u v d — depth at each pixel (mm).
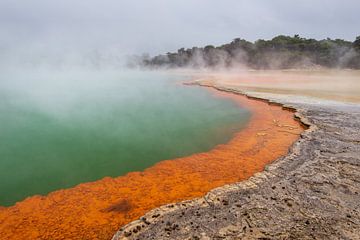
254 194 5758
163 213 5141
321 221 4812
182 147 9984
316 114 13328
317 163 7273
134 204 5949
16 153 9508
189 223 4832
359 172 6723
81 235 4898
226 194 5770
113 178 7402
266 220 4859
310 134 9875
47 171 7988
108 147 10094
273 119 13406
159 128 12672
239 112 15531
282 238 4398
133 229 4703
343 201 5449
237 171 7605
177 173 7602
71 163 8570
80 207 5883
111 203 6016
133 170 7941
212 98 20844
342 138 9406
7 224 5309
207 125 13023
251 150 9266
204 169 7828
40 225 5246
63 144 10484
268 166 7199
